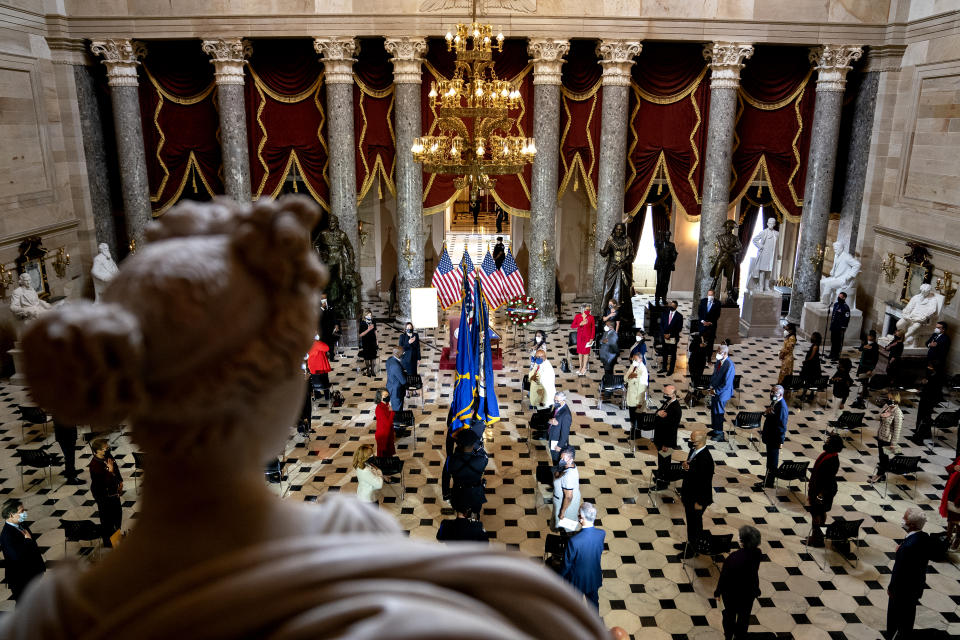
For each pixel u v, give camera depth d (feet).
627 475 44.57
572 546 27.94
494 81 45.06
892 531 39.09
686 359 64.75
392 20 64.69
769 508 41.14
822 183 69.67
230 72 66.28
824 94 68.03
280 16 64.59
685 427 50.93
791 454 47.29
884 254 69.15
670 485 43.50
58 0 64.69
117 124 67.77
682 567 36.01
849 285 68.80
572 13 64.64
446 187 70.64
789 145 70.95
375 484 37.88
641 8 64.75
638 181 71.51
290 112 69.67
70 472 42.65
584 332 59.31
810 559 36.65
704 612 32.94
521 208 71.92
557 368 61.87
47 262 65.41
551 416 46.50
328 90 67.10
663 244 71.77
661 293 72.38
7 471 44.06
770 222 73.15
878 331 70.08
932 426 48.44
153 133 69.82
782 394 41.68
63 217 68.18
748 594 28.86
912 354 56.34
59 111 67.46
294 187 78.89
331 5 64.34
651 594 34.09
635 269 90.17
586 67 69.00
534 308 68.95
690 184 71.15
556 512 37.93
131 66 66.69
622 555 36.94
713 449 47.70
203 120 69.97
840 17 65.72
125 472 43.91
